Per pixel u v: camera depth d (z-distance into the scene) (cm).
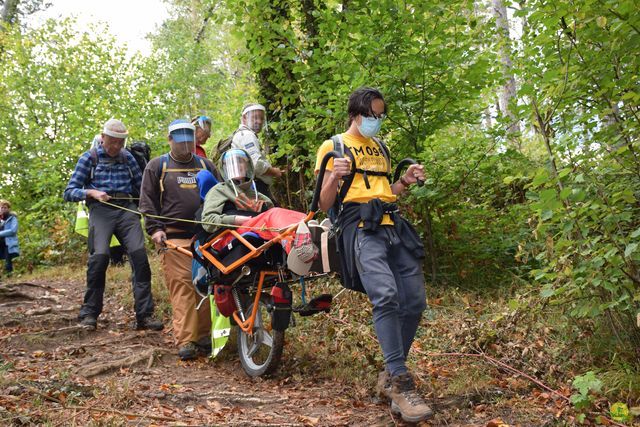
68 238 1145
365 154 361
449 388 392
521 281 594
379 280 340
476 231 669
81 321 592
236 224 443
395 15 625
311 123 659
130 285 796
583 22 374
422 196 600
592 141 425
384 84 617
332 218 369
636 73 396
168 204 529
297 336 520
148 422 344
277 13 686
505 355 441
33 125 1386
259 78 772
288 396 405
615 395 361
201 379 450
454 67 624
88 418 341
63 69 1486
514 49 643
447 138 701
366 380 420
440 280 648
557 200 350
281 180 761
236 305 465
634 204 420
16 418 325
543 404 368
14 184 1394
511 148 681
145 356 484
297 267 390
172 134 533
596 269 378
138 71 1497
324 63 657
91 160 597
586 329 419
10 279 1027
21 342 533
